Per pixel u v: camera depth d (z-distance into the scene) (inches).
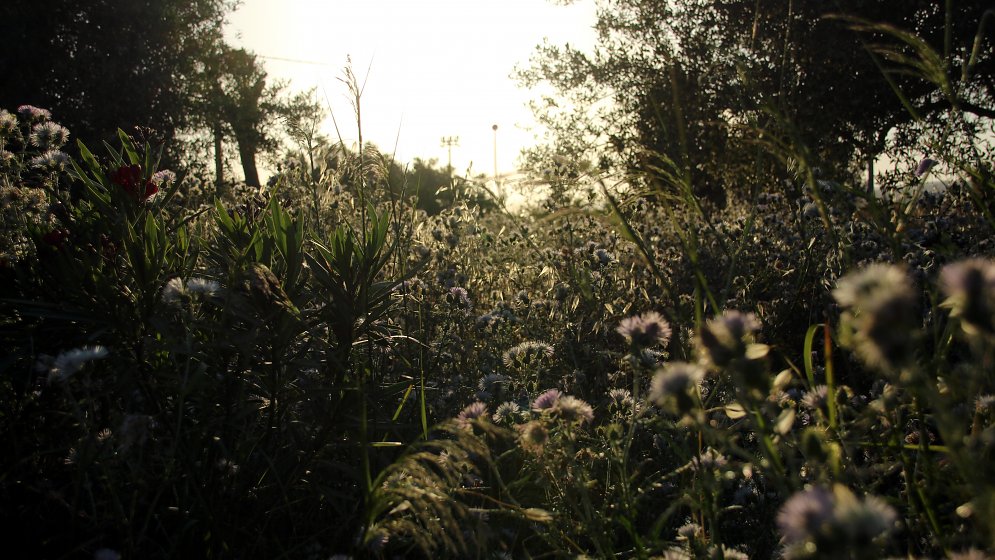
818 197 61.4
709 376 93.7
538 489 85.6
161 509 76.7
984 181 71.7
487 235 206.1
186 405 90.6
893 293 34.4
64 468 85.4
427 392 115.1
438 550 75.0
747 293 142.8
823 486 34.2
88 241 97.0
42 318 95.5
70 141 500.1
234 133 644.7
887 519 31.0
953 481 52.1
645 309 160.2
